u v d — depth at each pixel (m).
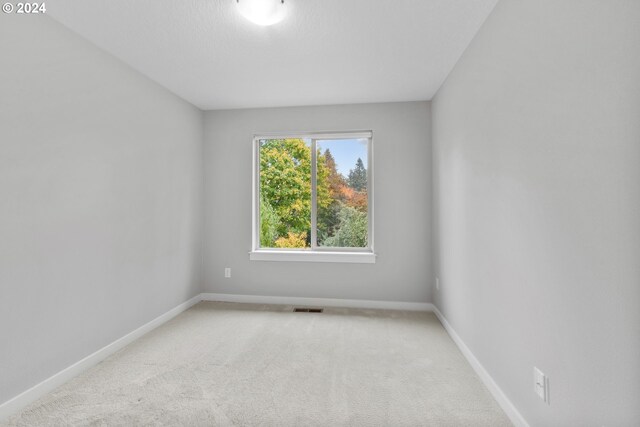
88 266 2.12
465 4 1.78
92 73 2.15
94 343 2.18
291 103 3.46
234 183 3.66
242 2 1.73
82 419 1.61
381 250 3.44
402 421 1.61
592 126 1.06
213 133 3.68
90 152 2.13
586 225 1.09
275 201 3.71
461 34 2.09
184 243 3.31
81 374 2.04
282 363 2.20
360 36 2.12
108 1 1.72
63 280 1.94
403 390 1.88
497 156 1.77
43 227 1.81
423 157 3.38
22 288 1.70
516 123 1.56
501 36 1.71
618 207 0.96
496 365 1.80
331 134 3.53
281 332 2.76
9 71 1.63
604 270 1.01
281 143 3.69
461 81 2.37
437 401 1.77
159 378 2.00
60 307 1.92
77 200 2.03
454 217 2.55
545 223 1.33
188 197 3.38
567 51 1.18
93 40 2.13
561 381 1.23
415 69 2.62
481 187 1.99
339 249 3.61
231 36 2.11
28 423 1.58
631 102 0.91
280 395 1.82
